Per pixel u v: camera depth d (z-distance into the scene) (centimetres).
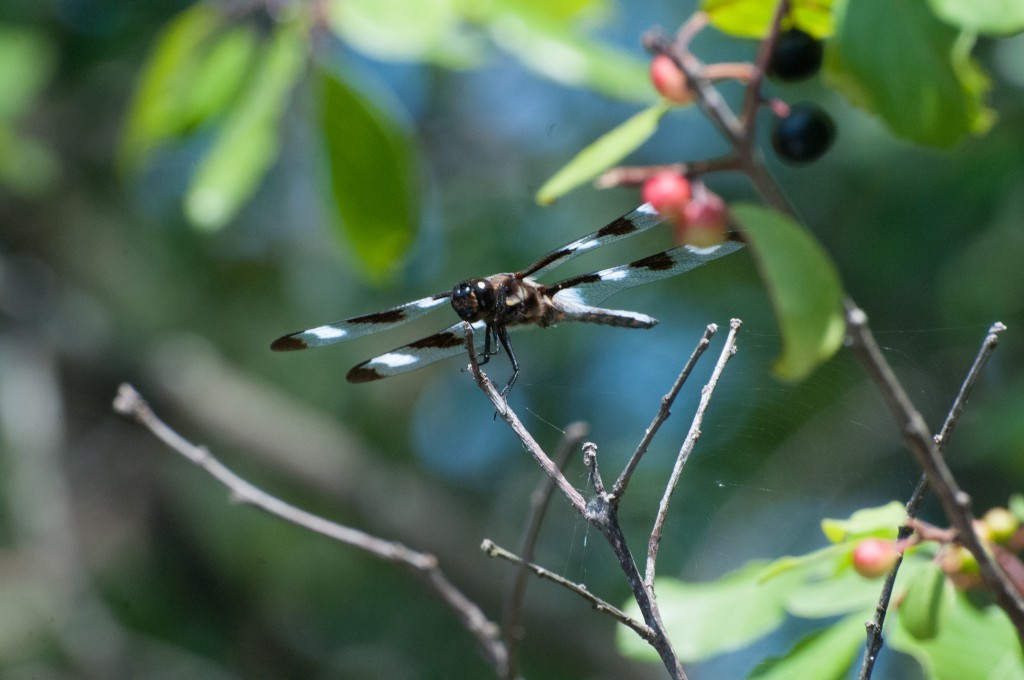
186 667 1199
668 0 1193
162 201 1245
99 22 1058
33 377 1184
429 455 1338
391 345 1263
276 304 1291
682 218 373
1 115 978
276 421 1205
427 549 1151
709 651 457
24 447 1161
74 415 1257
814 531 998
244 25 656
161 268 1267
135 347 1218
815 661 434
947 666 404
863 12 362
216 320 1284
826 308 275
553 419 1230
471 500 1295
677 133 1220
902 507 397
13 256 1229
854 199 1120
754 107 326
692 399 1019
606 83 624
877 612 349
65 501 1177
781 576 471
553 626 1092
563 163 1272
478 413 1352
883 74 360
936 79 356
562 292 468
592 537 1095
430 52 621
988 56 963
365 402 1305
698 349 324
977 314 1023
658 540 342
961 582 409
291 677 1255
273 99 612
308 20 604
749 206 284
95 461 1267
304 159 1184
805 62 405
